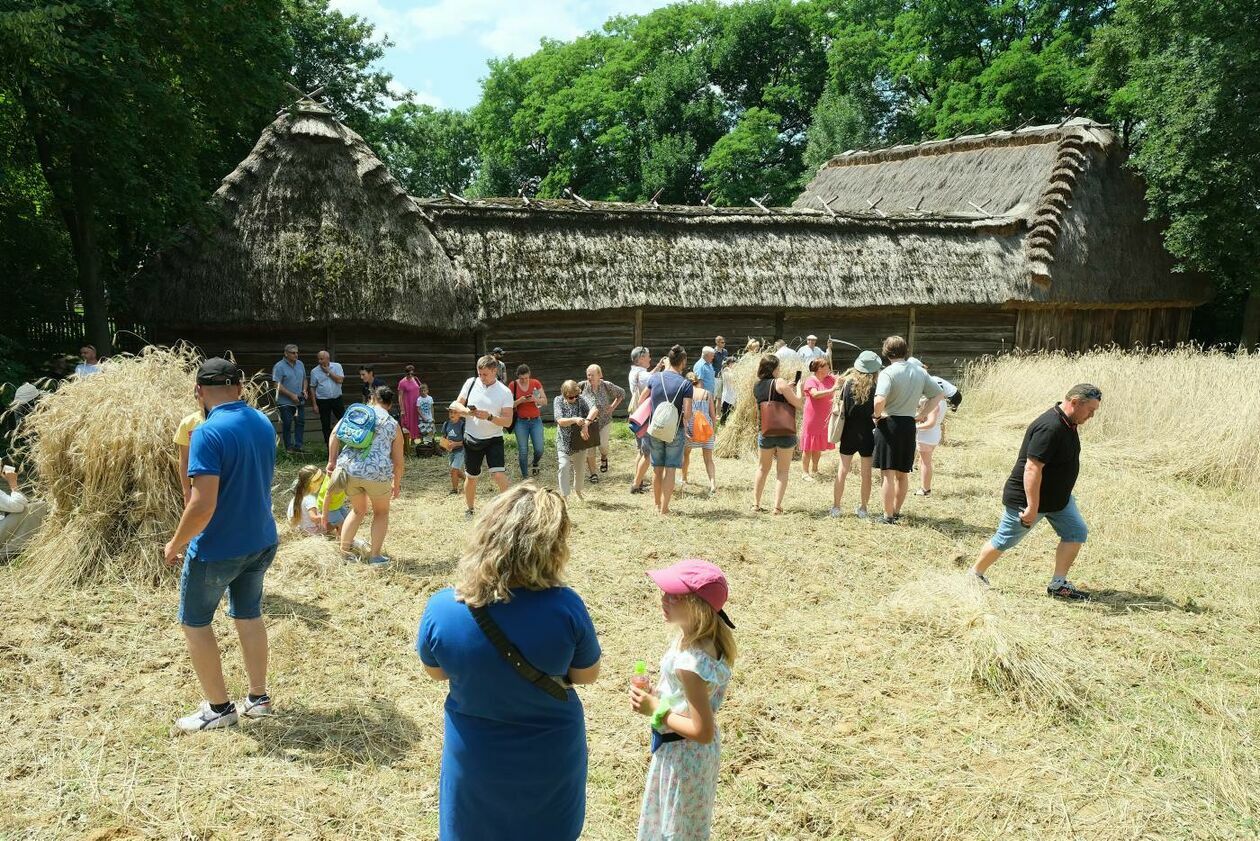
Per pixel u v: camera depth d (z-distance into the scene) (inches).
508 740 98.1
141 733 168.9
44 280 589.3
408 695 191.2
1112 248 800.9
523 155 1726.1
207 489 154.9
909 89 1472.7
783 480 351.9
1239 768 167.3
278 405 492.7
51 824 140.8
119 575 243.9
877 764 168.1
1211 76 725.3
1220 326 959.6
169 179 521.0
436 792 154.8
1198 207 768.9
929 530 329.1
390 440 272.4
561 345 668.7
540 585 97.7
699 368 482.9
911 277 749.3
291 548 275.6
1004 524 255.0
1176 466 415.5
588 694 193.6
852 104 1406.3
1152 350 801.6
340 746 167.6
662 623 237.1
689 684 109.3
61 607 225.9
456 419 388.2
